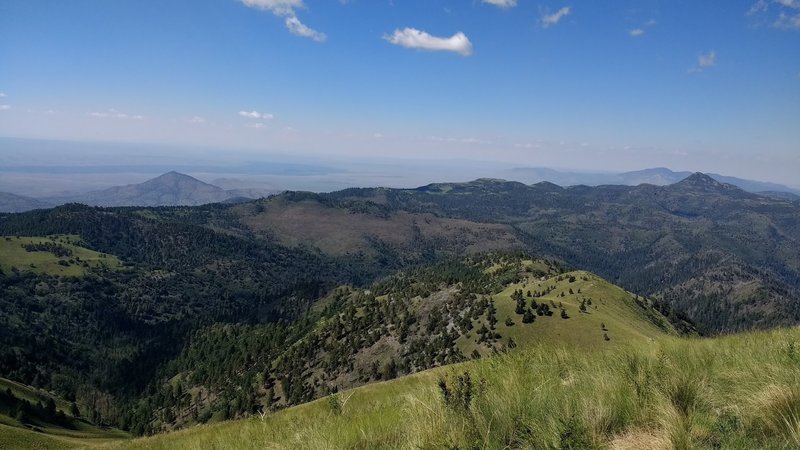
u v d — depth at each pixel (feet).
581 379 21.61
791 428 14.28
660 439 14.48
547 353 26.99
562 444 14.60
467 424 17.51
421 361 386.73
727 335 38.83
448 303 477.36
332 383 429.38
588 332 333.62
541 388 19.76
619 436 15.89
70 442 291.17
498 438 16.80
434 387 21.97
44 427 376.89
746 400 17.33
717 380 21.01
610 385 19.20
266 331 648.38
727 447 13.92
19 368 598.34
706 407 18.01
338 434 22.85
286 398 428.56
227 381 530.68
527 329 360.69
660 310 542.16
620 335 322.14
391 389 46.62
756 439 14.84
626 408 17.53
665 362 21.91
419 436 17.80
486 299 436.35
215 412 465.88
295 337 574.56
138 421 509.35
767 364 20.44
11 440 267.39
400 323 479.00
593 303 444.14
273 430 30.81
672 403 17.25
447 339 394.32
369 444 20.53
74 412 467.52
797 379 17.26
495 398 18.67
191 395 545.44
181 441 45.50
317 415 34.50
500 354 26.30
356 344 472.03
